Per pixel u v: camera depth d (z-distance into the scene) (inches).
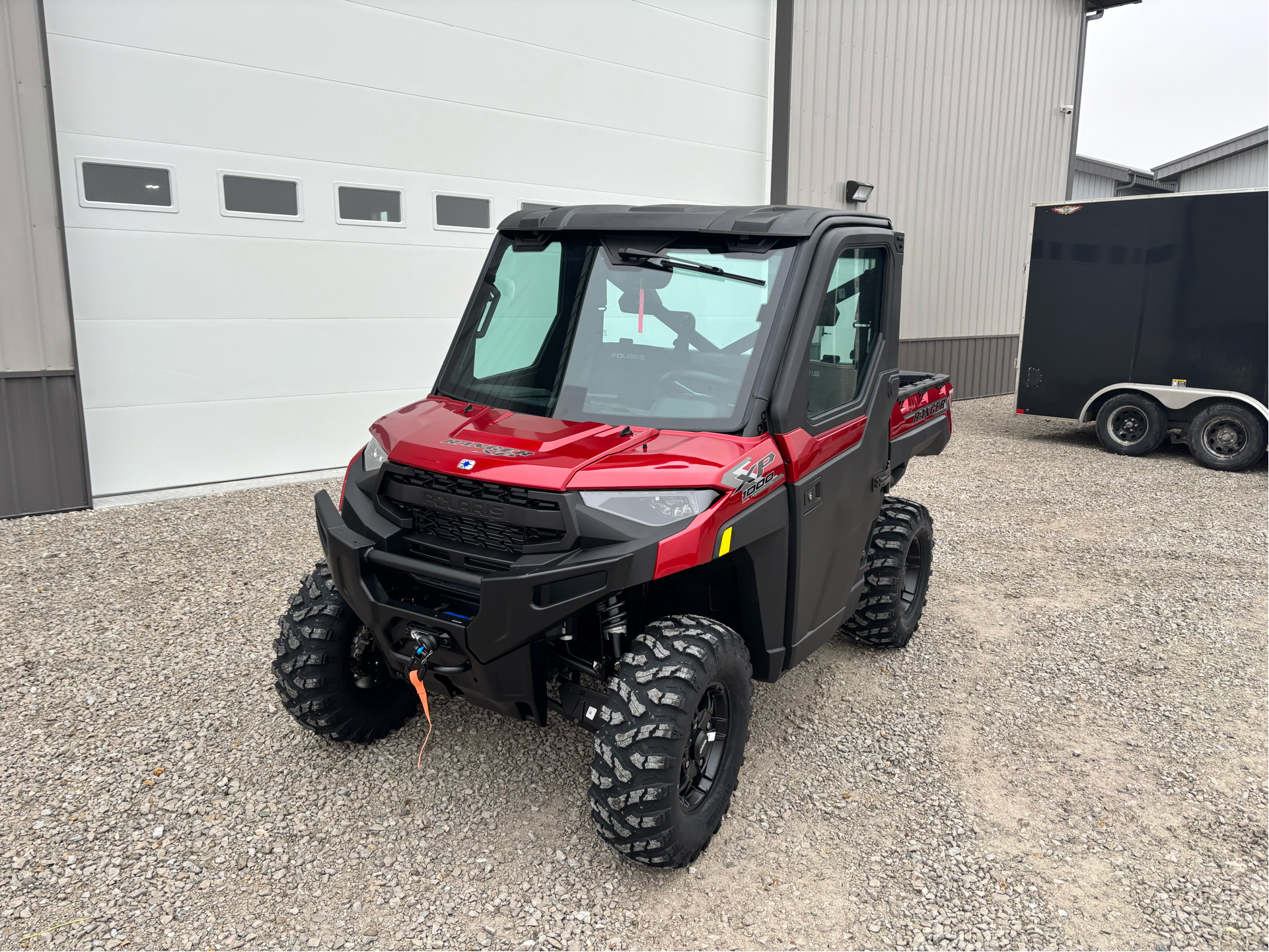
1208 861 114.2
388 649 109.9
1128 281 378.6
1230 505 301.1
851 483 135.4
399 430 117.7
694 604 123.1
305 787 123.0
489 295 133.6
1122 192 956.6
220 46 255.8
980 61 514.9
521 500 100.6
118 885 102.6
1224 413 356.2
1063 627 192.2
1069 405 405.1
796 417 116.1
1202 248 357.1
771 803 124.3
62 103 233.5
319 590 122.7
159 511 249.3
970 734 145.7
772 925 100.6
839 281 127.0
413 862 108.7
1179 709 155.9
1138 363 381.4
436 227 311.0
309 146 277.4
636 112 359.3
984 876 110.1
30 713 140.2
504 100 319.3
